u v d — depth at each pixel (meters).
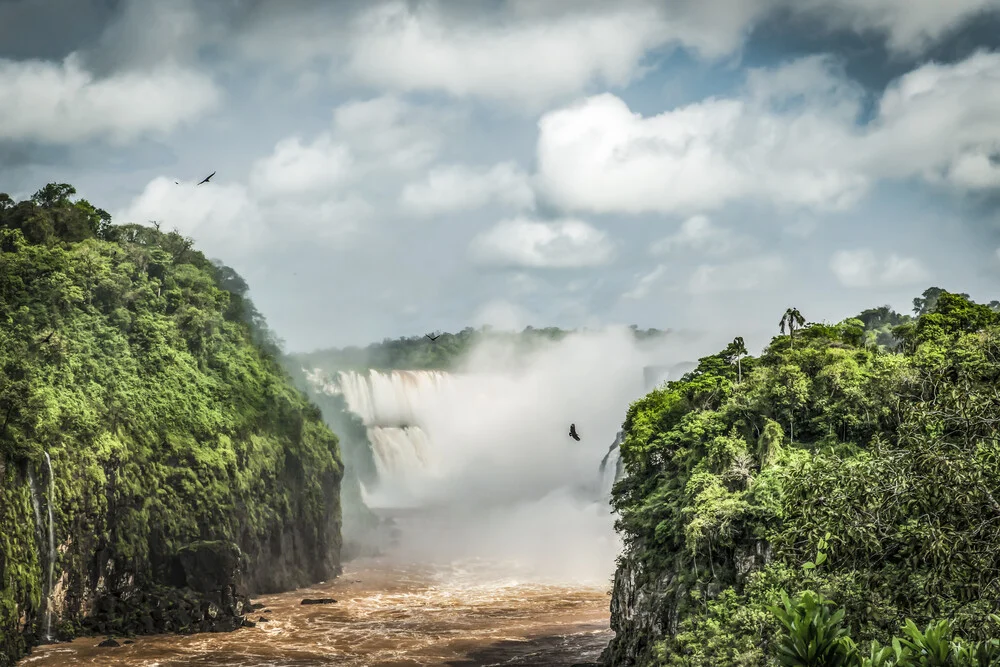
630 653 77.38
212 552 108.56
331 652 92.75
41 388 106.88
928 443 33.88
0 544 89.88
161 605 103.44
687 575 71.38
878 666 24.92
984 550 32.06
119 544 105.69
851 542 34.91
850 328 104.94
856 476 35.59
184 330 133.62
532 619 106.56
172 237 150.62
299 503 132.88
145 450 113.94
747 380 84.12
